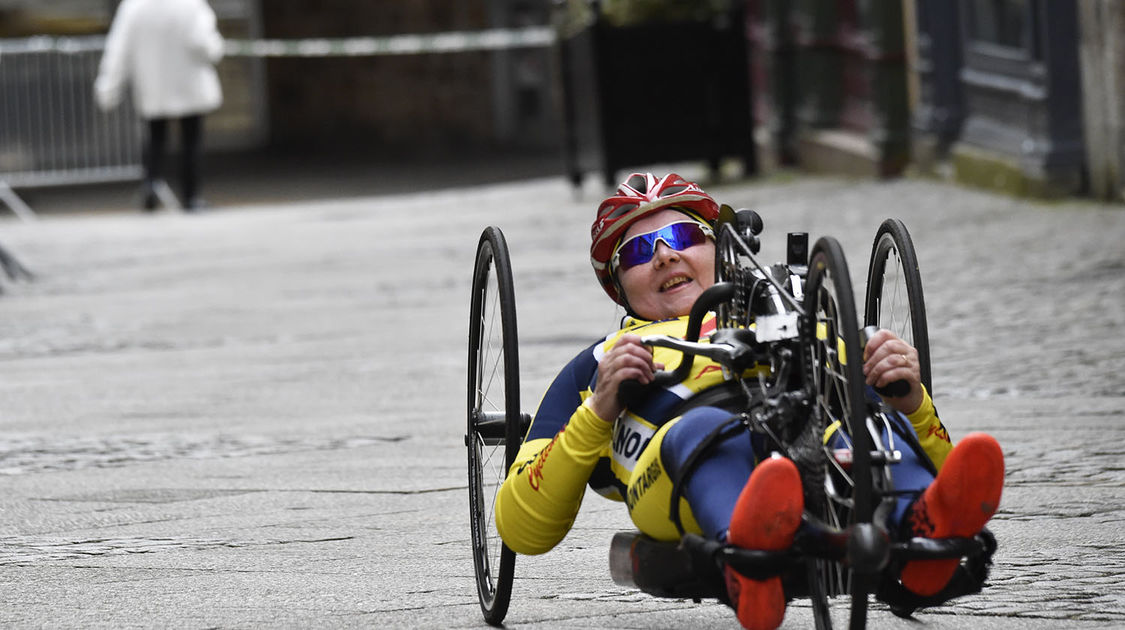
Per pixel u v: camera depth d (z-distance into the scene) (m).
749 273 10.66
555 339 25.05
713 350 10.09
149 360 25.53
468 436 12.78
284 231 44.00
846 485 9.66
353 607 12.53
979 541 9.29
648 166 45.34
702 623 11.92
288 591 13.04
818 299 9.69
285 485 16.84
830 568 9.94
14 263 35.94
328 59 72.56
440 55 71.31
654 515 10.27
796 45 47.62
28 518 15.70
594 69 44.59
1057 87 34.06
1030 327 23.73
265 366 24.48
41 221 51.06
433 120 71.88
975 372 21.11
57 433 19.95
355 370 23.78
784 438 9.77
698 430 10.02
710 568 9.47
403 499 16.14
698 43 45.03
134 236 44.34
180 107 53.03
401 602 12.67
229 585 13.23
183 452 18.62
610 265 12.08
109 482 17.17
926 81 39.97
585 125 46.66
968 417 18.61
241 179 64.56
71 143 57.19
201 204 53.94
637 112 44.84
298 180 63.66
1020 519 14.46
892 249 11.42
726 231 11.18
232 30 73.69
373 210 48.50
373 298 31.31
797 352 9.96
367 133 72.44
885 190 39.69
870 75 42.19
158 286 34.44
